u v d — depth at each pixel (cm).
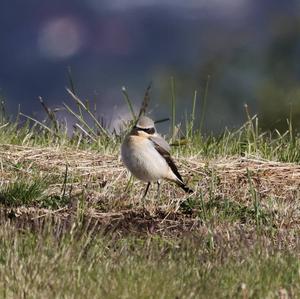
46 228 1141
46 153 1510
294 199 1388
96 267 1055
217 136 1730
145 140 1362
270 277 1060
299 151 1611
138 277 1028
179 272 1059
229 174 1474
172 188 1431
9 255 1059
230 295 1011
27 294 979
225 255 1118
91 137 1617
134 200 1362
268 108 2794
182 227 1261
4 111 1689
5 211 1252
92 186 1396
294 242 1215
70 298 977
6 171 1431
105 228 1218
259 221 1288
